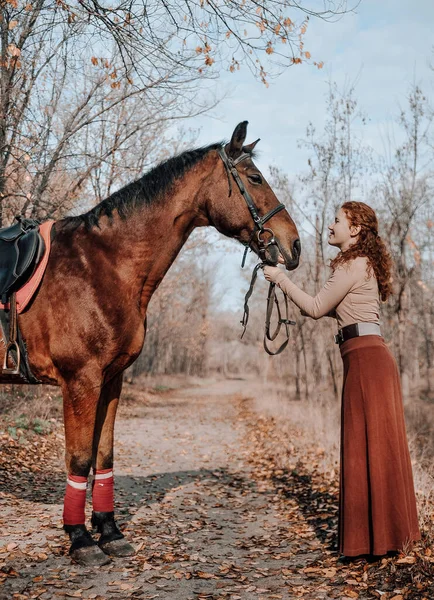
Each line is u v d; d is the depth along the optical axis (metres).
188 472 6.64
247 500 5.13
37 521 3.94
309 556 3.35
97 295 3.14
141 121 9.38
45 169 7.89
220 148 3.47
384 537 2.92
